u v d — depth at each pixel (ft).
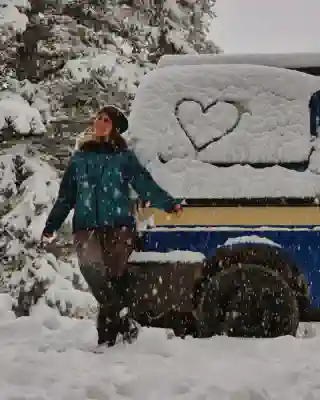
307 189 17.17
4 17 40.01
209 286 17.40
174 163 17.79
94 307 37.47
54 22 47.78
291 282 17.47
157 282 17.02
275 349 16.19
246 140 17.93
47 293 37.35
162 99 18.60
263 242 17.07
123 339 16.96
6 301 24.84
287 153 17.74
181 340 16.97
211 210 17.28
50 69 46.91
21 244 37.17
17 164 38.93
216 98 18.45
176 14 57.11
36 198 37.65
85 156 17.13
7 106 37.35
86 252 16.74
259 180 17.37
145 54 54.34
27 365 14.71
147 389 12.90
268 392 12.79
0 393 12.42
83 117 44.88
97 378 13.51
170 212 16.83
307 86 18.62
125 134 18.45
